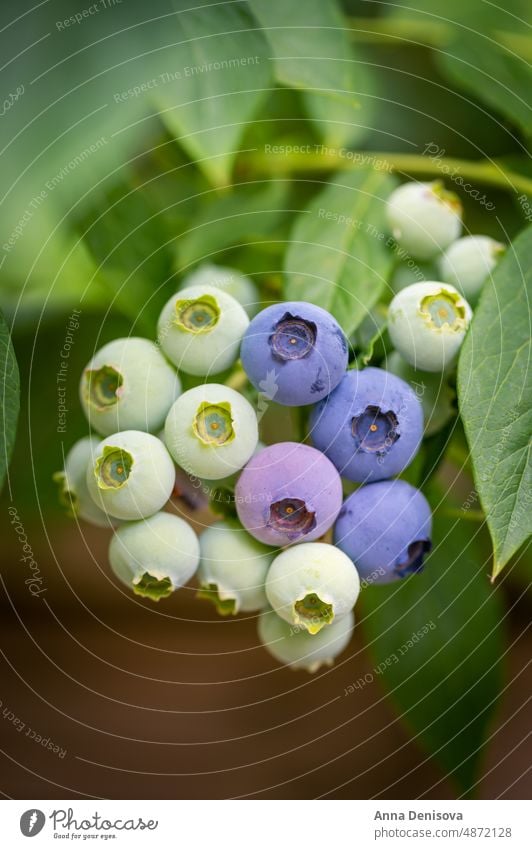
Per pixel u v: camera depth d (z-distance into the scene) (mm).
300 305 274
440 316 285
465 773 331
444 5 364
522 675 386
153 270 340
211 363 275
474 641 336
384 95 385
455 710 333
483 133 389
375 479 277
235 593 276
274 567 272
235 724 376
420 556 280
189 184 363
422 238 323
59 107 299
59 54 300
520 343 278
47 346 367
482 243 323
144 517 274
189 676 390
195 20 306
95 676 386
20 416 367
